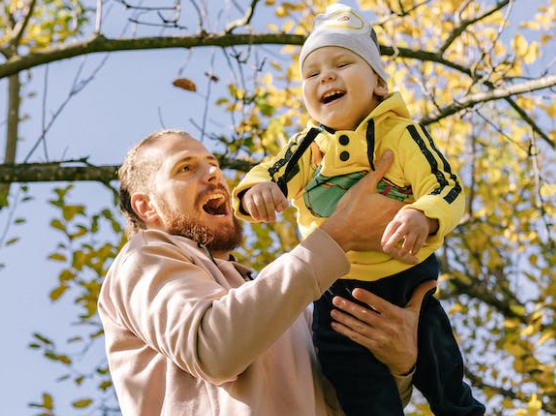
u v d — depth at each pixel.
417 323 3.12
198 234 3.39
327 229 2.84
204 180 3.46
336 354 3.12
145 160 3.54
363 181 2.96
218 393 2.82
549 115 7.19
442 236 2.79
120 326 3.07
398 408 3.10
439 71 8.15
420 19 8.02
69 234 6.75
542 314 8.49
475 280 9.49
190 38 6.35
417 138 3.00
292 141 3.15
